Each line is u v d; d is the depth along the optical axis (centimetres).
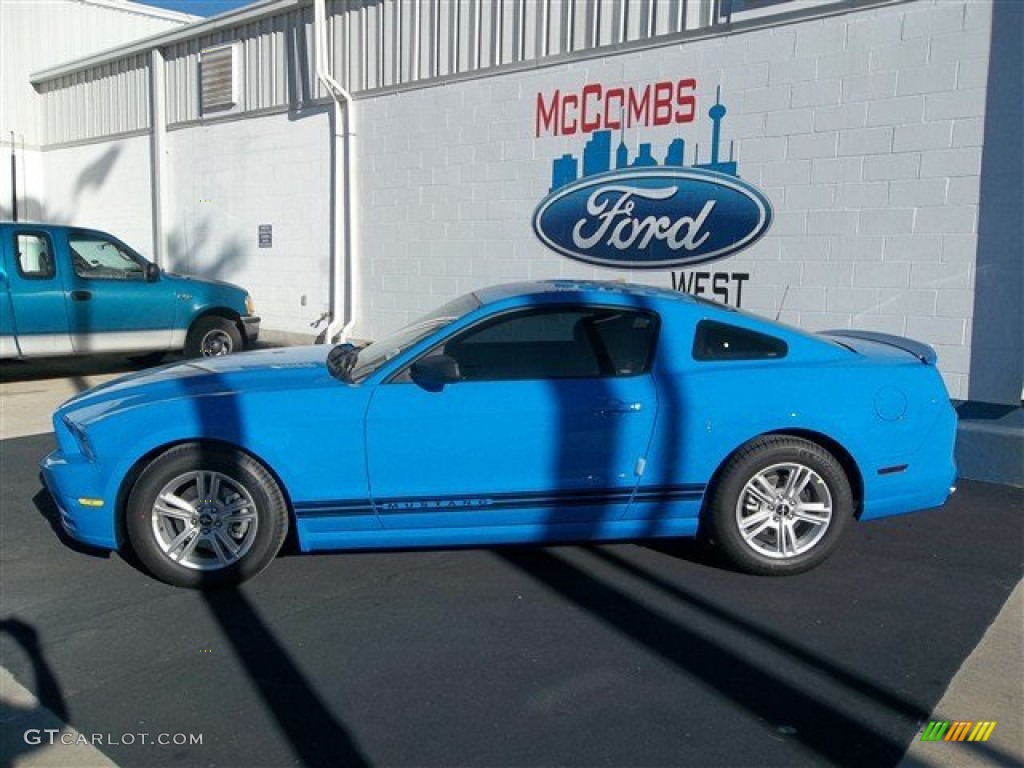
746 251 842
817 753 307
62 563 485
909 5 729
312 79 1243
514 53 997
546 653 379
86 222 1797
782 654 379
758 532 459
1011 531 537
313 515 441
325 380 459
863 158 764
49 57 1925
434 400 440
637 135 905
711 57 845
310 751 308
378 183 1166
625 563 484
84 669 367
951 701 341
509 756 305
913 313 751
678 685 353
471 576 465
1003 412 687
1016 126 686
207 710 335
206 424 432
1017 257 695
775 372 461
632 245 923
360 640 392
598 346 461
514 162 1014
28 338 974
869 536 529
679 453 450
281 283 1338
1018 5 676
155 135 1544
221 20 1366
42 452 732
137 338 1055
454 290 1096
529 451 443
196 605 429
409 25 1103
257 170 1358
